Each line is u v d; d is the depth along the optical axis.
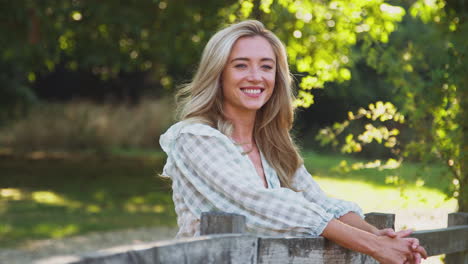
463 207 4.39
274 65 2.72
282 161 2.86
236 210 2.37
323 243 2.33
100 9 13.30
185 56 14.16
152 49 14.76
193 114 2.64
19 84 18.36
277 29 6.41
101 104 22.08
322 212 2.37
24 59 14.84
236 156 2.45
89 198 11.00
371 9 5.50
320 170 14.37
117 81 24.52
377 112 4.98
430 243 2.86
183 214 2.51
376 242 2.35
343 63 5.62
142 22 13.38
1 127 19.30
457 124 4.45
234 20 6.07
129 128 20.64
